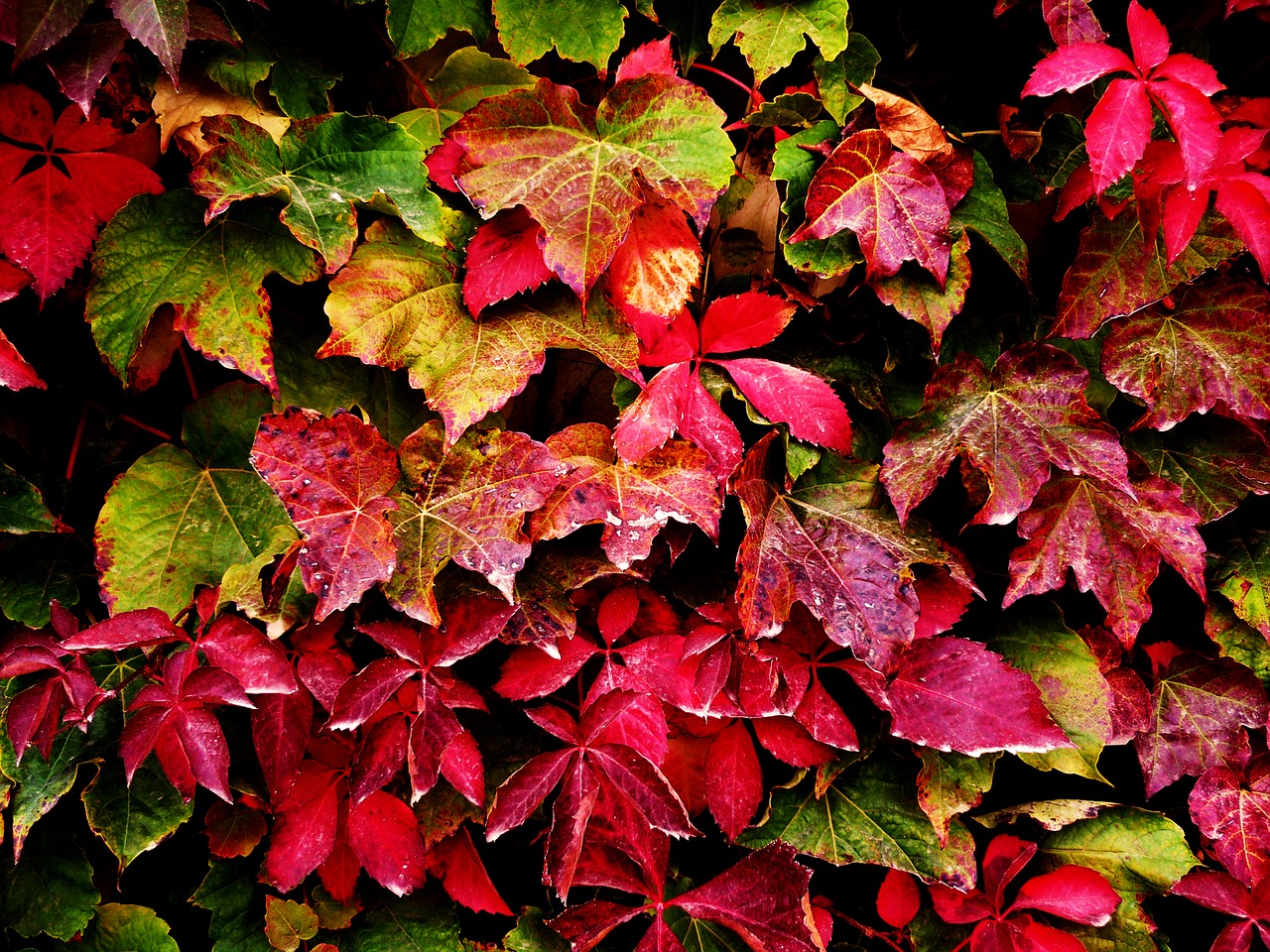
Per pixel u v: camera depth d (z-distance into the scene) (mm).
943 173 932
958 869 937
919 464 931
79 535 948
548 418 1007
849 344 965
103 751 927
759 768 940
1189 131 892
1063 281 954
